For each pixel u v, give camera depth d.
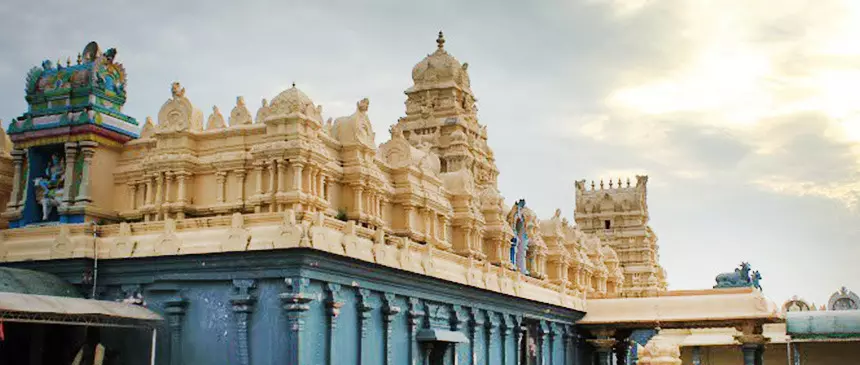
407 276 41.72
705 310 59.31
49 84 42.94
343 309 37.22
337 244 36.12
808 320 61.56
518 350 55.09
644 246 108.81
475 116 83.62
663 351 42.00
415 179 54.22
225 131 42.03
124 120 43.91
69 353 37.41
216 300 35.72
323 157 41.72
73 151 42.16
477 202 61.75
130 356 36.81
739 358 87.69
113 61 43.84
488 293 50.56
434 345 44.75
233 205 40.59
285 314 34.44
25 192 42.78
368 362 38.69
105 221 42.38
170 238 36.53
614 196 111.62
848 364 76.06
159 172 41.72
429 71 81.44
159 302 36.53
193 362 35.59
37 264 38.53
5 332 36.66
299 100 41.09
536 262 72.38
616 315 63.53
